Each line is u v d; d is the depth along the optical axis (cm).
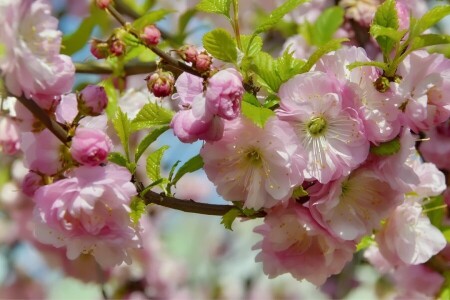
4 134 53
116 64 67
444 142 67
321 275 55
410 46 52
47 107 52
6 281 106
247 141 51
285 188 51
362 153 52
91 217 52
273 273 55
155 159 55
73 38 70
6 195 91
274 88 52
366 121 52
